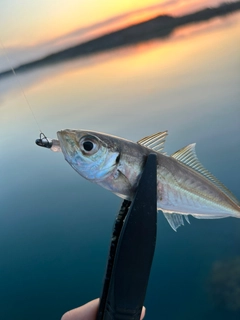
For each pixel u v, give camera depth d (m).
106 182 0.14
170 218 0.15
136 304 0.13
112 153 0.14
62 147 0.14
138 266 0.13
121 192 0.14
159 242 0.33
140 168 0.14
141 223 0.13
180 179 0.15
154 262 0.32
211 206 0.16
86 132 0.14
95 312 0.15
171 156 0.15
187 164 0.16
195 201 0.15
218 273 0.30
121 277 0.12
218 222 0.32
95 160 0.14
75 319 0.15
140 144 0.14
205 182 0.15
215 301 0.29
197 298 0.30
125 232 0.13
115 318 0.13
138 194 0.13
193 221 0.33
